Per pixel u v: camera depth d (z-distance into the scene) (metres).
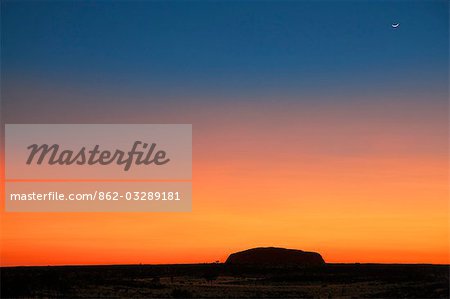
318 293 50.34
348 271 79.38
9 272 66.38
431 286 52.50
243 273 84.12
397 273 72.06
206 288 55.16
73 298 43.69
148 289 52.56
